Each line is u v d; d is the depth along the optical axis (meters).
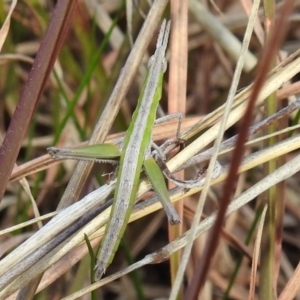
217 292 0.36
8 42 0.38
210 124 0.30
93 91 0.37
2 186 0.29
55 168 0.37
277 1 0.37
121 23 0.41
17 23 0.40
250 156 0.30
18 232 0.35
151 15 0.31
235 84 0.28
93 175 0.34
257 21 0.32
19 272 0.29
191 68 0.41
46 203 0.37
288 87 0.31
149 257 0.29
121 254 0.37
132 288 0.37
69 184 0.31
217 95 0.40
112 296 0.38
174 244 0.29
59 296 0.34
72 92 0.38
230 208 0.29
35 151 0.40
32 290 0.30
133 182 0.28
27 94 0.29
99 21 0.38
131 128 0.29
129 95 0.40
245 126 0.25
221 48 0.37
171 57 0.32
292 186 0.38
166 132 0.32
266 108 0.31
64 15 0.29
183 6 0.32
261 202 0.33
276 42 0.24
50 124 0.42
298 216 0.37
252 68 0.33
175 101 0.32
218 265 0.36
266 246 0.31
